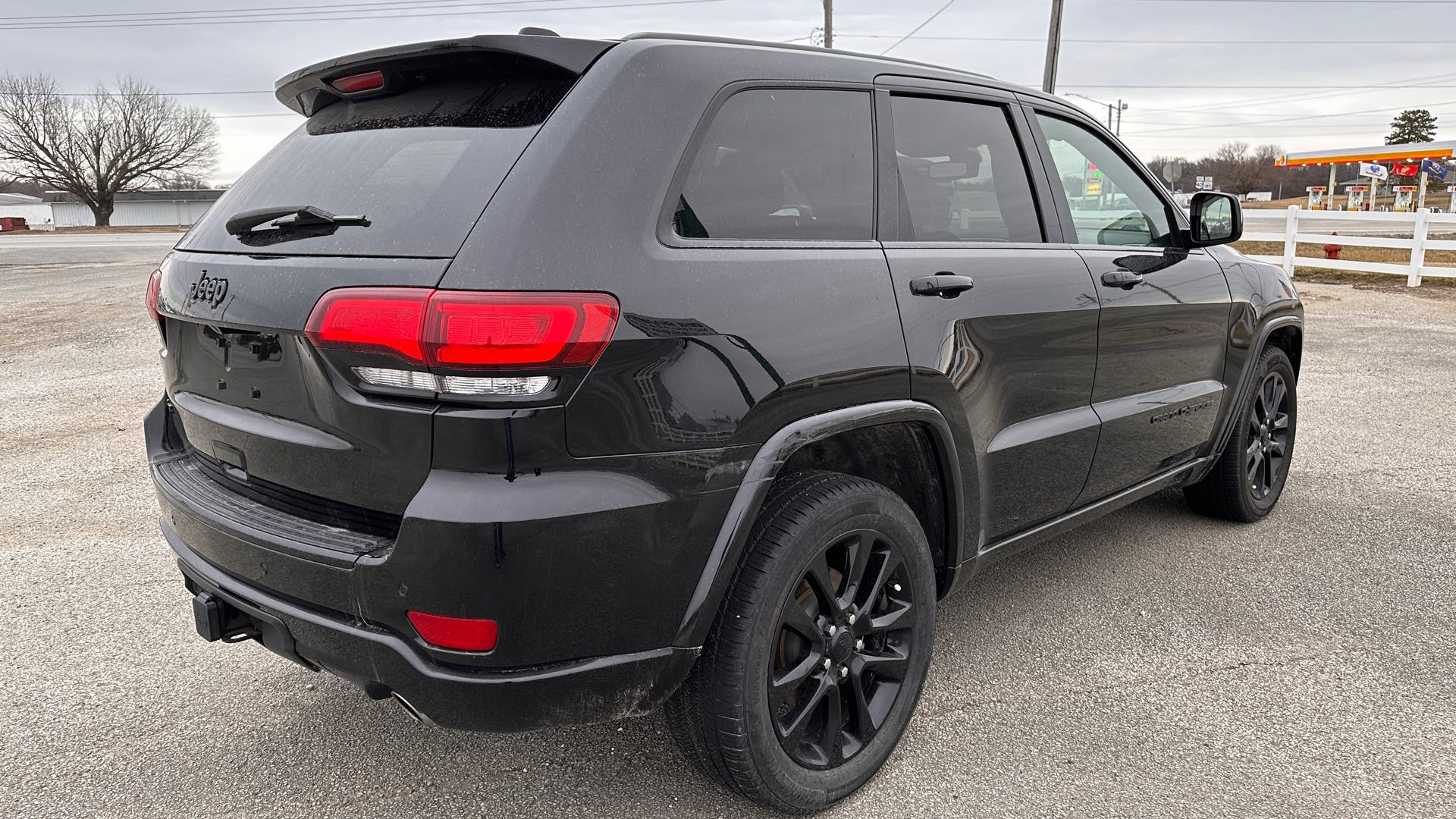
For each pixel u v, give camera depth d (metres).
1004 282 2.59
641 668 1.90
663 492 1.83
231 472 2.22
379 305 1.72
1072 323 2.82
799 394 2.02
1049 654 3.05
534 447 1.71
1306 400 6.74
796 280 2.07
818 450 2.44
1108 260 3.04
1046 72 26.59
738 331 1.93
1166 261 3.35
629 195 1.86
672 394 1.83
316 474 1.94
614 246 1.80
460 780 2.41
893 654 2.39
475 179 1.85
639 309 1.79
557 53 1.98
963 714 2.70
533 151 1.84
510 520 1.68
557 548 1.73
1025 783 2.38
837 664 2.24
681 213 1.95
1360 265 14.46
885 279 2.26
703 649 2.02
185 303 2.17
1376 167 40.78
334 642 1.89
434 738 2.60
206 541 2.13
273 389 1.99
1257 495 4.20
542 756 2.51
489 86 2.07
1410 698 2.76
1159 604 3.40
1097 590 3.53
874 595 2.29
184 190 71.50
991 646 3.10
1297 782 2.37
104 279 17.75
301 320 1.84
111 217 69.38
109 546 4.02
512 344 1.66
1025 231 2.82
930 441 2.42
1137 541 4.02
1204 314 3.50
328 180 2.11
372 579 1.79
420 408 1.73
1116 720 2.66
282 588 1.96
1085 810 2.27
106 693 2.84
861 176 2.35
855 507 2.17
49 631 3.24
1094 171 3.18
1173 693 2.80
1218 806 2.28
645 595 1.86
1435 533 4.08
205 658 3.06
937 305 2.37
